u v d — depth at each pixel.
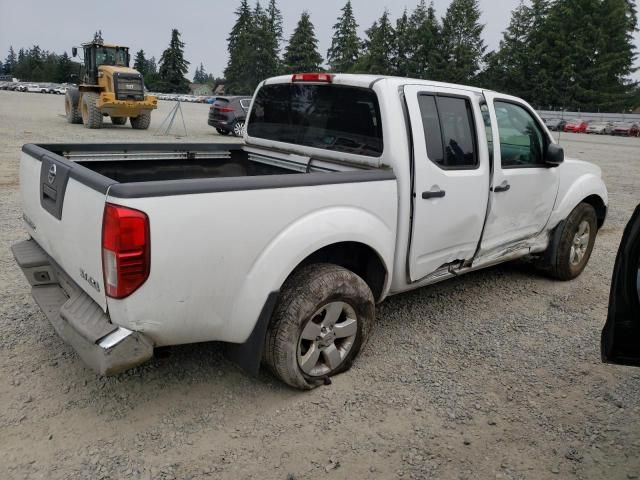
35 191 3.45
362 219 3.39
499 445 2.96
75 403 3.12
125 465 2.67
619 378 3.70
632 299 2.45
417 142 3.67
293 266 3.07
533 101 67.19
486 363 3.83
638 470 2.80
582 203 5.51
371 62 73.81
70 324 2.81
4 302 4.36
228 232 2.79
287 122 4.46
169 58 87.75
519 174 4.55
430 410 3.24
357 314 3.46
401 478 2.68
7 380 3.30
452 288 5.27
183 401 3.20
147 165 4.39
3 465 2.62
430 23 69.56
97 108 19.34
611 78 65.75
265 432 2.97
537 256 5.51
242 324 2.99
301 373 3.26
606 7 64.94
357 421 3.10
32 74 108.62
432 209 3.82
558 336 4.31
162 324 2.72
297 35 73.00
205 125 25.56
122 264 2.53
